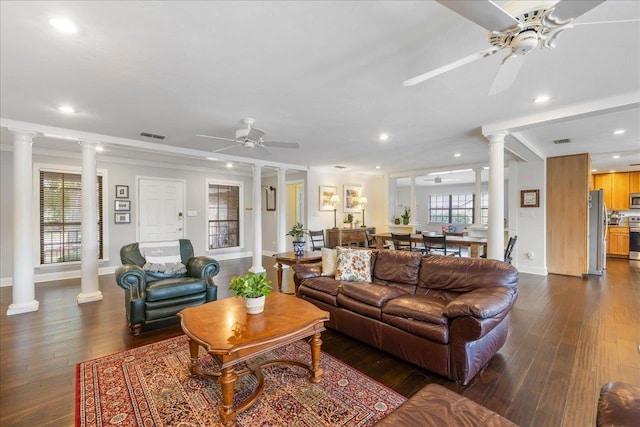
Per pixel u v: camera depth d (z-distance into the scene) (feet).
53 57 6.77
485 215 34.99
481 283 8.69
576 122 11.37
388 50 6.54
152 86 8.34
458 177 31.01
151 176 20.85
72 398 6.42
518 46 4.82
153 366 7.73
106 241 18.85
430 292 9.66
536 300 13.16
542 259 18.71
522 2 4.46
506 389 6.72
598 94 8.89
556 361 7.89
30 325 10.46
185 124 11.87
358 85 8.29
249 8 5.15
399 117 11.05
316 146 15.89
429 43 6.26
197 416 5.90
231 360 5.68
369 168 24.06
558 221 18.57
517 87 8.38
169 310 10.34
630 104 8.68
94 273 13.42
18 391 6.66
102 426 5.60
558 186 18.53
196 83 8.17
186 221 22.65
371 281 11.02
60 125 12.05
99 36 5.96
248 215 26.94
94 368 7.61
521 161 19.44
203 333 6.18
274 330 6.35
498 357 8.14
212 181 24.27
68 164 17.49
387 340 8.22
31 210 11.98
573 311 11.71
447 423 3.82
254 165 19.75
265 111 10.41
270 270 20.22
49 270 17.04
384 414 5.95
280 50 6.53
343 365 7.86
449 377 7.05
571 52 6.53
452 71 7.45
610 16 5.38
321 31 5.84
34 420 5.75
